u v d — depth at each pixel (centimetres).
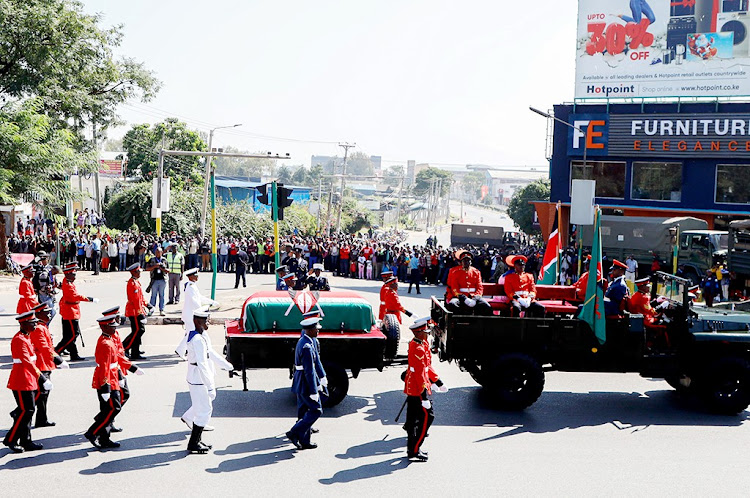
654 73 3691
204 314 1007
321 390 1027
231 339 1198
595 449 1052
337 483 891
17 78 3688
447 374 1527
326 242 4494
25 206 4103
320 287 1755
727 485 916
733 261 2578
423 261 3678
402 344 1792
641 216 3641
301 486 879
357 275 3906
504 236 5934
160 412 1170
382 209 14475
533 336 1245
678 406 1315
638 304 1279
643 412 1265
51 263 3612
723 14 3584
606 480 925
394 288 1518
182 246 3834
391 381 1430
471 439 1085
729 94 3591
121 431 1070
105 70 4066
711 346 1269
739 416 1254
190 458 967
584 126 3797
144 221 5291
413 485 891
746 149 3541
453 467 960
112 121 4244
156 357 1569
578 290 1448
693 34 3628
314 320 1018
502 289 1485
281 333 1227
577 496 869
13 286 2819
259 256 3916
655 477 940
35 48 3628
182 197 5538
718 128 3581
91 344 1692
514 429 1143
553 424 1176
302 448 1014
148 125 7825
